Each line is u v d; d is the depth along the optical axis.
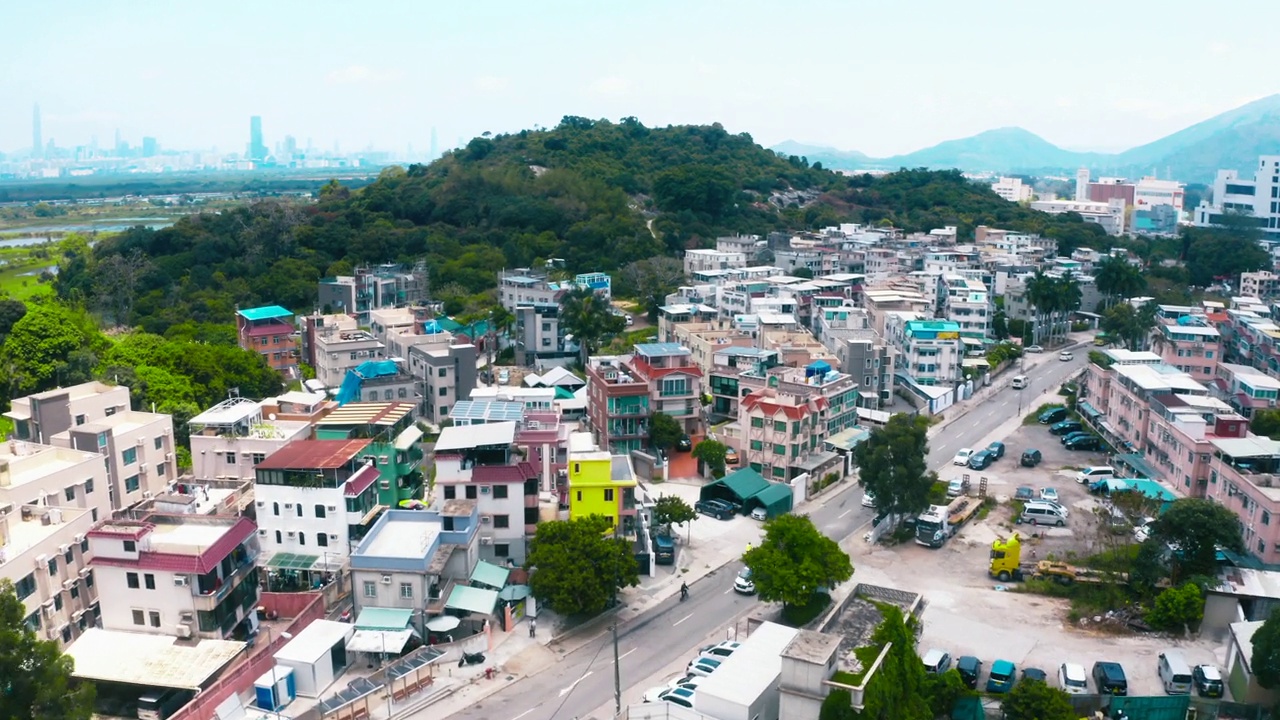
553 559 77.88
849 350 145.12
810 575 76.75
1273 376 147.75
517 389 121.94
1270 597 76.81
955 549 95.44
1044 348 193.12
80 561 75.56
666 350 125.69
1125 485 106.31
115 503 91.38
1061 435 135.00
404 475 94.50
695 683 64.44
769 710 59.59
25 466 83.12
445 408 133.12
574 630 78.94
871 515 105.31
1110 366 139.50
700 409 124.38
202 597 69.19
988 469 120.50
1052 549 94.44
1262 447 95.69
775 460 112.06
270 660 69.00
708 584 88.31
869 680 53.78
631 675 71.81
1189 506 82.62
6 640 53.72
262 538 82.94
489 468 83.44
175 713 59.97
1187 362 143.50
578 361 169.38
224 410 99.69
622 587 83.12
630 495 88.38
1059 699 61.16
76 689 60.59
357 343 143.00
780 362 141.75
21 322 132.12
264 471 81.94
